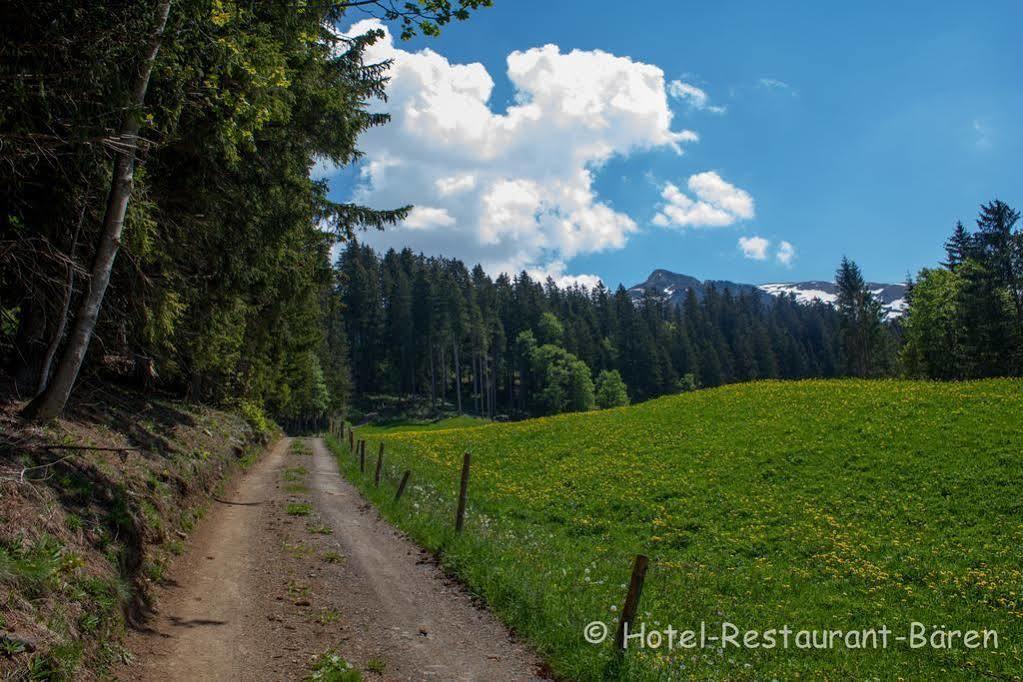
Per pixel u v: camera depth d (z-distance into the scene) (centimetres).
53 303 1209
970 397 2822
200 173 1300
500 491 2478
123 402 1816
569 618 895
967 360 7269
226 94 1005
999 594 1288
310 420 10369
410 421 11600
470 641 844
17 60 777
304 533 1425
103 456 1127
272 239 1580
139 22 865
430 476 2767
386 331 13825
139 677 629
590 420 3941
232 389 3684
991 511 1725
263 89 1062
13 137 810
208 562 1110
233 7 952
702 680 783
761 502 2036
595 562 1424
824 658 1008
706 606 1197
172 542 1093
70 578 673
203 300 1773
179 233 1386
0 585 565
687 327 16700
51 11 799
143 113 894
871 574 1432
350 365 13488
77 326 1030
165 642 737
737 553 1680
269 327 2362
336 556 1226
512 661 785
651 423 3469
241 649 746
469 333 13250
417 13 930
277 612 892
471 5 906
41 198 1127
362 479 2381
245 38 1000
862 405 2997
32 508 750
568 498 2305
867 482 2075
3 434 908
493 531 1554
